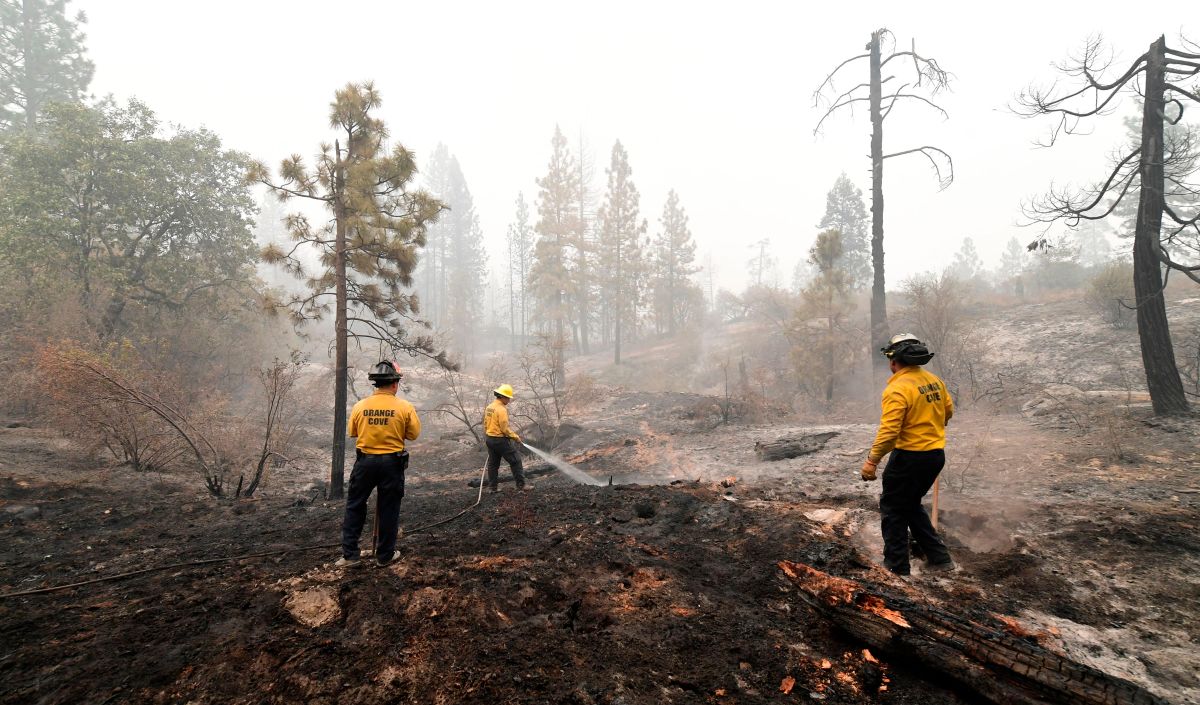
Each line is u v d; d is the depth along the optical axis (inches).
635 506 238.8
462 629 127.3
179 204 756.6
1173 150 353.4
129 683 105.3
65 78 1055.6
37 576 166.1
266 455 347.3
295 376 404.2
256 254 844.0
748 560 174.9
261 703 100.3
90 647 118.8
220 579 160.7
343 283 364.8
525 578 157.9
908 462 153.7
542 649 118.7
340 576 158.9
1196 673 107.3
